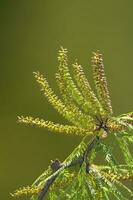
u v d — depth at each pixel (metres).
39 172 3.67
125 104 3.71
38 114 3.70
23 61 3.76
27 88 3.73
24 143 3.68
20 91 3.73
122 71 3.75
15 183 3.66
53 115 3.68
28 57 3.76
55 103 1.18
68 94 1.18
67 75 1.18
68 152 3.64
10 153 3.68
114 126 1.18
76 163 1.19
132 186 3.25
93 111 1.18
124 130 1.18
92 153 1.20
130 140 1.20
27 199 3.03
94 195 1.17
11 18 3.76
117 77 3.74
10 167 3.66
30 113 3.71
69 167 1.19
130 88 3.74
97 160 2.79
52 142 3.65
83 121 1.18
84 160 1.19
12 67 3.76
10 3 3.76
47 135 3.65
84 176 1.18
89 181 1.18
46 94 1.18
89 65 3.73
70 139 3.63
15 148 3.68
